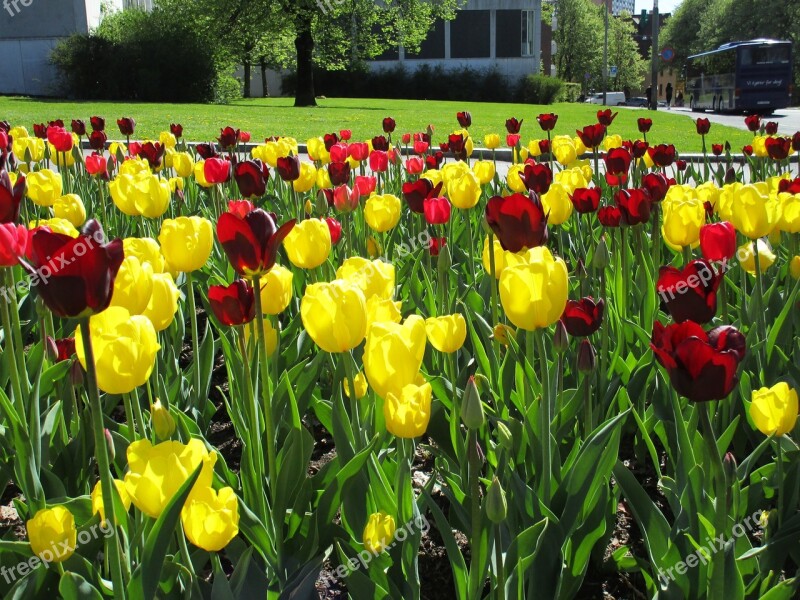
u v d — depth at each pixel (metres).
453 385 2.36
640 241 4.11
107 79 32.03
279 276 2.46
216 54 34.38
